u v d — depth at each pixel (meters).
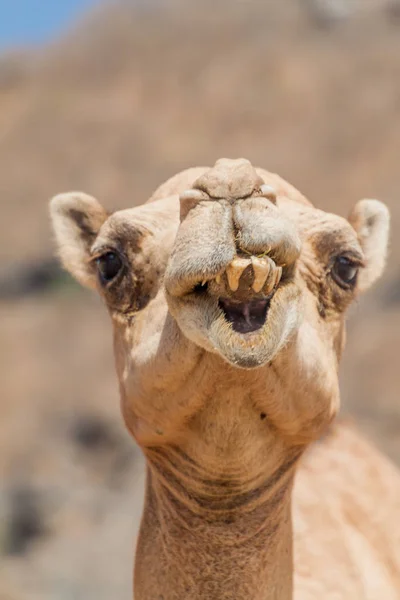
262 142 72.06
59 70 86.88
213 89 78.69
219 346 6.59
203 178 6.72
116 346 8.63
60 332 53.22
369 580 10.35
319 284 8.40
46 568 26.17
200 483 8.09
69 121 78.25
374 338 40.94
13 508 31.41
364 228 10.16
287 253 6.67
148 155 73.31
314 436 8.21
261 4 88.62
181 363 7.44
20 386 46.53
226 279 6.60
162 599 8.59
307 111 74.25
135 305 8.30
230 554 8.28
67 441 39.84
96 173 72.19
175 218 8.29
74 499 32.31
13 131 78.75
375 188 62.81
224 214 6.62
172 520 8.44
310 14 86.00
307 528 10.45
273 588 8.49
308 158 68.94
